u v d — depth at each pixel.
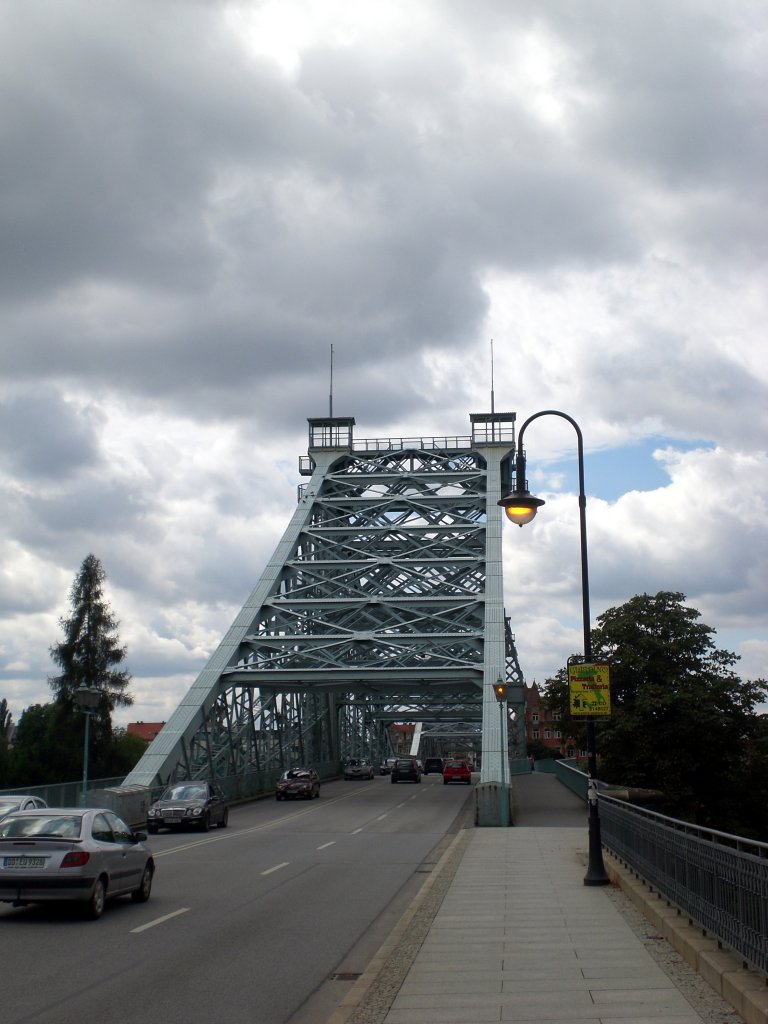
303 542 63.12
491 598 53.72
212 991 10.90
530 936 13.38
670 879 14.41
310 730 69.38
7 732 105.88
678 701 45.31
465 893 17.91
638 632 48.34
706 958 10.45
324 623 54.19
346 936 14.34
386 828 35.16
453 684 59.69
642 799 42.69
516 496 18.94
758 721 46.44
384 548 63.22
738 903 10.27
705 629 47.75
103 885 15.94
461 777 70.44
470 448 70.00
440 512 65.31
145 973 11.75
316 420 72.31
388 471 70.06
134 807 37.44
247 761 53.81
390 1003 9.81
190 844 29.20
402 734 185.00
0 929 14.70
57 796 33.25
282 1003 10.40
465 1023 8.98
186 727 46.50
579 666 19.23
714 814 45.75
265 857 25.53
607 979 10.61
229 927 15.04
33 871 15.20
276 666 51.75
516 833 31.08
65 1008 10.05
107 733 77.25
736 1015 8.90
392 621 57.31
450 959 11.91
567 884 18.94
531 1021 8.98
